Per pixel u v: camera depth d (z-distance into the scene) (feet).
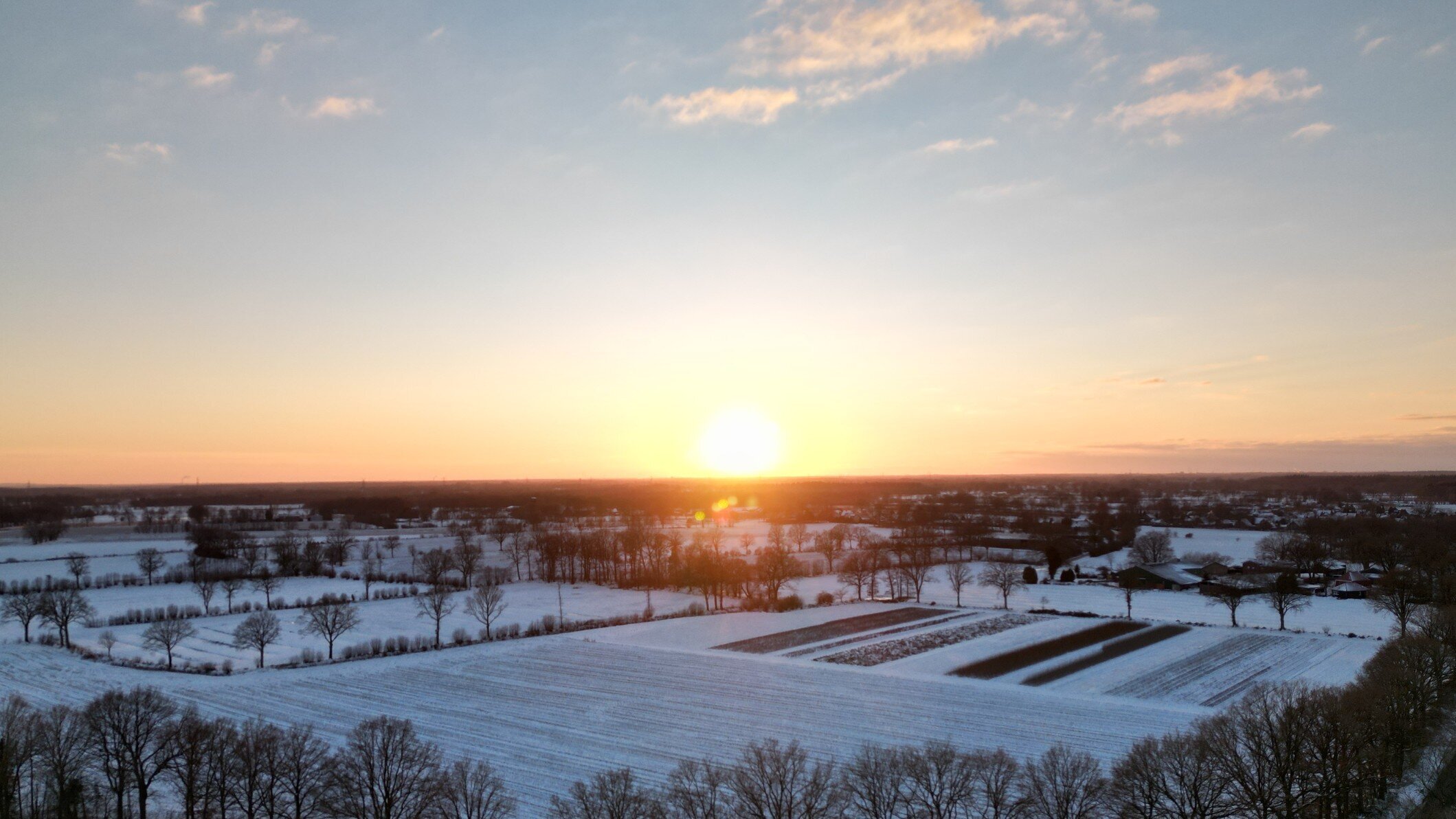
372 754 214.28
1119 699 303.89
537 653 391.65
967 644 409.08
